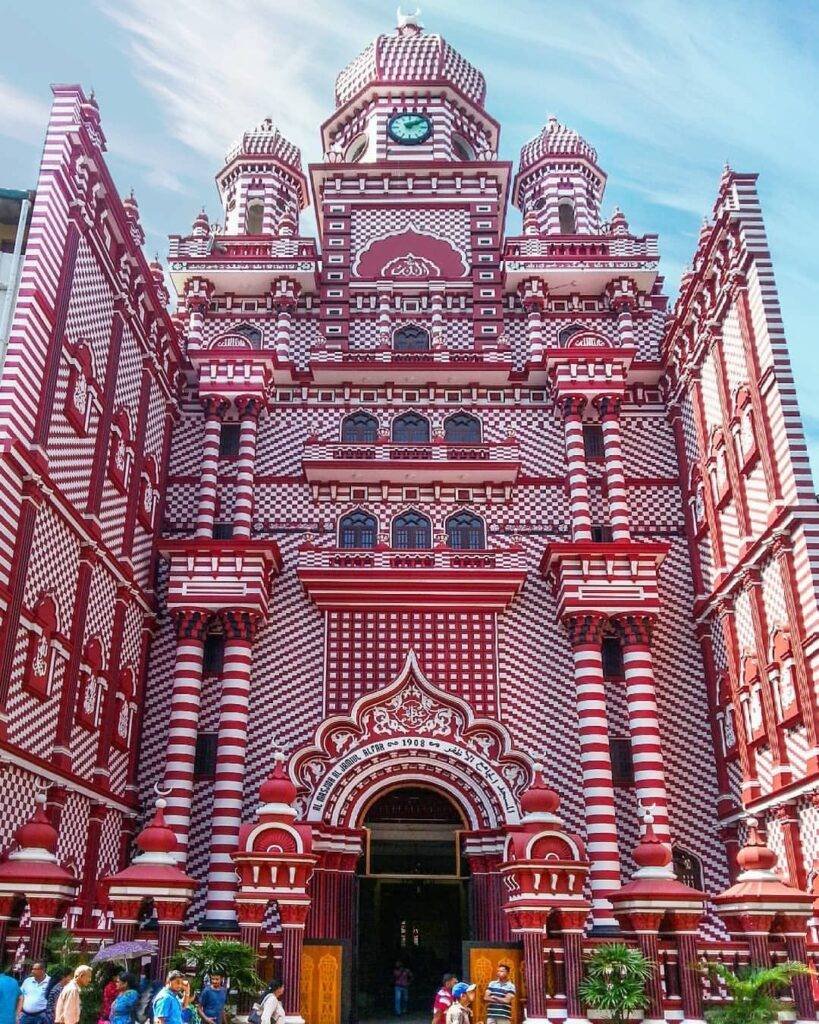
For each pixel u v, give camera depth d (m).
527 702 26.98
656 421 31.69
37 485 20.52
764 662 24.22
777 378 24.19
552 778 26.27
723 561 27.42
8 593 19.25
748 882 18.95
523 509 29.98
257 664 27.33
